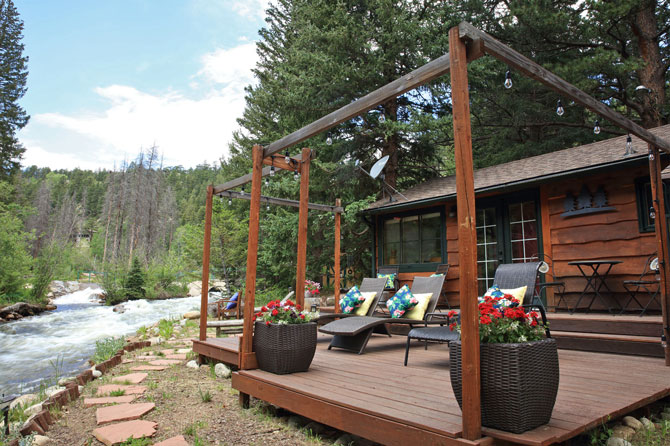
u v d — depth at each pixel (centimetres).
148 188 4494
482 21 1166
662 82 1004
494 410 207
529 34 1032
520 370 202
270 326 363
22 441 258
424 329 409
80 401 384
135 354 630
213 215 1611
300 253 448
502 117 1305
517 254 726
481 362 212
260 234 1537
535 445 189
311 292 988
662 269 398
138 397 392
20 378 587
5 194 2130
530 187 698
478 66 960
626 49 1112
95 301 1958
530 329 225
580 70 913
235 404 372
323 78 1039
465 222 210
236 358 457
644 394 276
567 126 1209
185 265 2231
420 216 870
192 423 320
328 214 1104
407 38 975
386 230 941
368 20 1071
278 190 1165
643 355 431
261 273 1532
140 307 1586
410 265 875
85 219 5975
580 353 457
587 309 600
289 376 346
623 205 594
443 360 426
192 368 527
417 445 215
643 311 518
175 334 849
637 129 391
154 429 304
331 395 278
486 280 772
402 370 372
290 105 1111
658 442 255
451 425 212
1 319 1212
